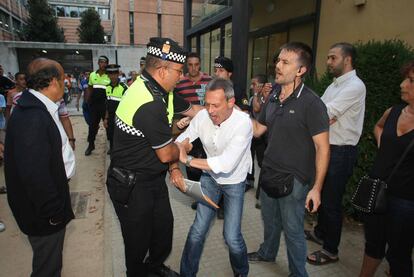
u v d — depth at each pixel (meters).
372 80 3.19
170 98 2.17
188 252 2.38
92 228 3.66
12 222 3.77
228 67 3.61
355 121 2.62
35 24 35.69
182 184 2.17
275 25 6.84
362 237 3.29
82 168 5.88
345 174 2.69
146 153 2.01
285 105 2.18
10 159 1.90
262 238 3.30
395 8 3.98
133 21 35.62
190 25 9.94
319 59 5.44
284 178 2.18
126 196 2.02
